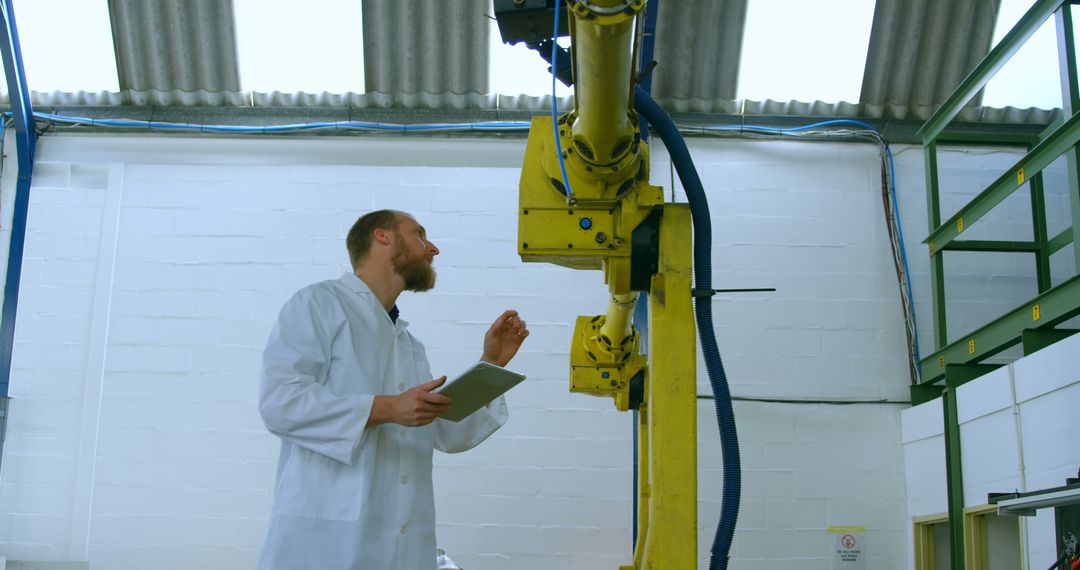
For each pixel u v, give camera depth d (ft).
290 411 6.34
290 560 6.27
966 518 15.42
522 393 18.49
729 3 18.95
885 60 19.30
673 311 7.68
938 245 17.40
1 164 19.40
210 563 17.75
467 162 19.74
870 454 18.25
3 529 17.79
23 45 19.42
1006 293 18.92
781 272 19.08
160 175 19.54
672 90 19.79
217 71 19.63
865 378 18.58
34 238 19.13
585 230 7.87
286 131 19.72
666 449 7.41
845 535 17.85
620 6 6.32
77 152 19.65
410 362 7.35
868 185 19.60
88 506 17.89
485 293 19.02
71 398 18.45
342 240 19.30
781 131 19.72
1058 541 9.27
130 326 18.74
